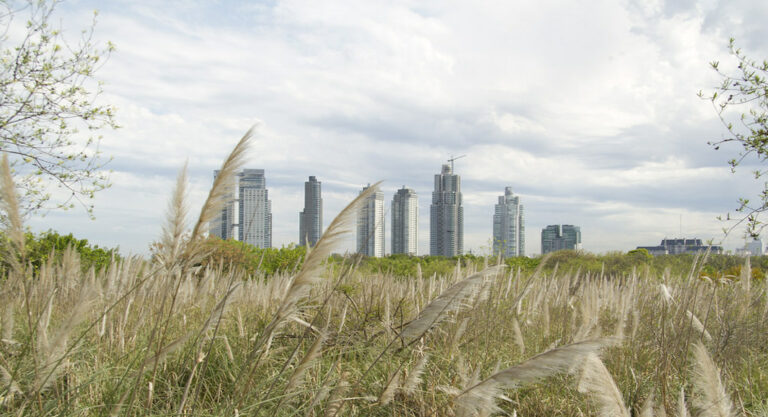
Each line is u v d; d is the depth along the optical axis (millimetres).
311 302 4758
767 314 5418
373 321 5609
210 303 6145
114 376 3971
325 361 4668
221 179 3033
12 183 2953
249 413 3424
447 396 3613
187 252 3180
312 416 3516
